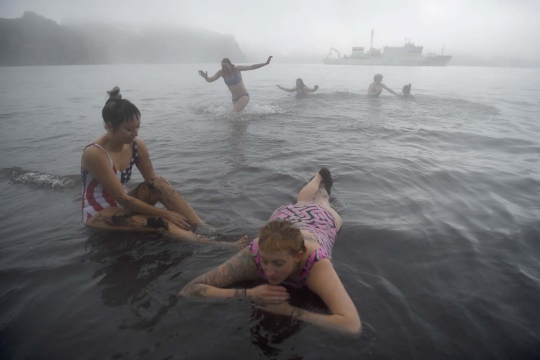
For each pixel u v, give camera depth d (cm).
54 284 267
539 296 256
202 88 1892
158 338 213
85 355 202
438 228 353
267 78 2881
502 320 231
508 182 488
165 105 1214
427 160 587
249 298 239
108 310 238
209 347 207
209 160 583
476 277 276
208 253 307
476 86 2136
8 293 257
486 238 336
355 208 400
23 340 213
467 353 205
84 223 358
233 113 1025
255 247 255
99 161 331
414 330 221
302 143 696
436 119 963
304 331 217
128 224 339
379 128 840
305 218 307
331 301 229
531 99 1442
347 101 1316
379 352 204
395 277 273
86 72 3594
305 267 243
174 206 361
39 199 436
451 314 235
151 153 628
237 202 414
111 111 321
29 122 915
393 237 333
